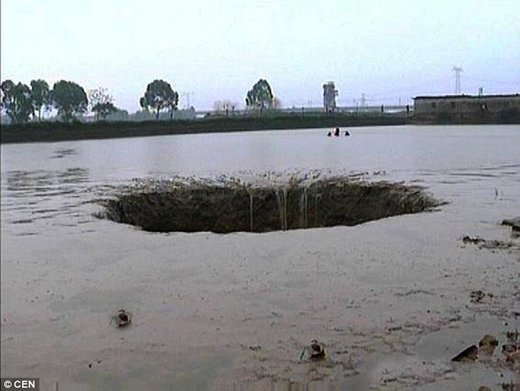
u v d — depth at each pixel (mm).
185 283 4629
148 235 6531
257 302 4109
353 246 5680
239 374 2990
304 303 4039
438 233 6012
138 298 4281
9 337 3570
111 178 11773
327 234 6297
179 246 5938
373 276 4605
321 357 3148
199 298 4242
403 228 6367
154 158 14617
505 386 2709
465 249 5312
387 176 10625
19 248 5812
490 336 3312
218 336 3521
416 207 8391
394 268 4797
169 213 10766
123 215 9617
